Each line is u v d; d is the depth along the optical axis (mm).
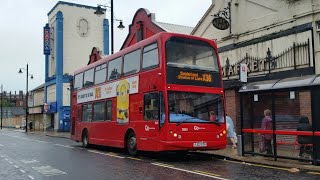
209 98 13805
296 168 10828
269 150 12945
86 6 52938
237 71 18219
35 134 44625
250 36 17703
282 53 15898
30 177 10547
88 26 52938
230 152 15102
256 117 13367
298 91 11812
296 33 15305
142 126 14289
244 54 17906
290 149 12133
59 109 50000
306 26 14906
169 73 13148
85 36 52625
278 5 16266
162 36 13414
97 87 19188
